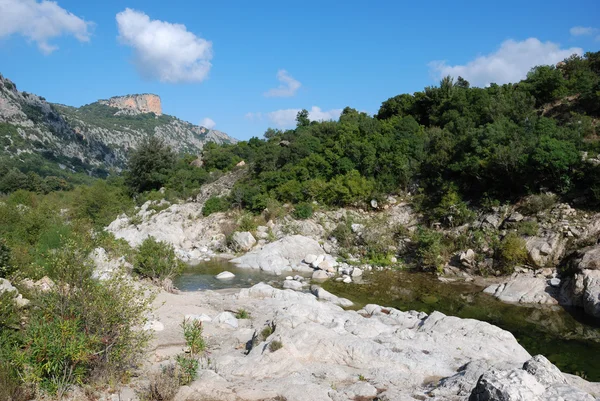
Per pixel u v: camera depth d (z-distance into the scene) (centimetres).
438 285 2758
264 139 7231
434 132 4566
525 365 856
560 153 3038
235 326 1736
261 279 3005
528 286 2478
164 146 6612
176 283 2875
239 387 1020
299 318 1448
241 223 4188
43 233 2789
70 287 1093
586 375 1412
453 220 3456
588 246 2552
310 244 3647
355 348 1262
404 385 1091
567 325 1969
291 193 4428
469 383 1015
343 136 4922
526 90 4522
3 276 1645
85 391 961
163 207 5206
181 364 1078
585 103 4012
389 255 3412
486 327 1510
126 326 1103
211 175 5906
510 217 3128
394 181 4303
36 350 924
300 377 1096
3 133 12444
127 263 2692
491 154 3481
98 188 5859
